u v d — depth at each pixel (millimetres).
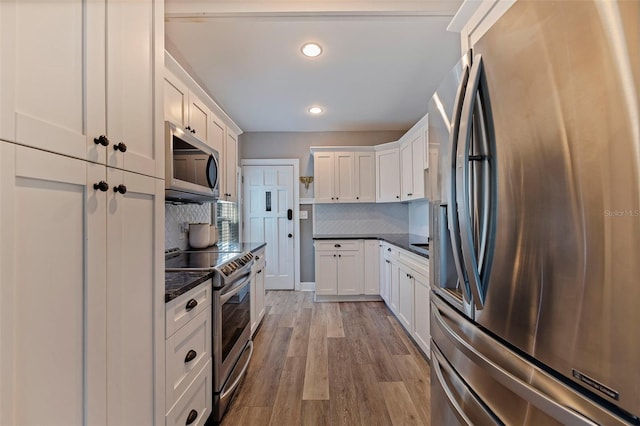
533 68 733
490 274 898
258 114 3721
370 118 3881
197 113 2195
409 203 4398
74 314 687
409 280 2637
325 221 4438
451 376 1149
